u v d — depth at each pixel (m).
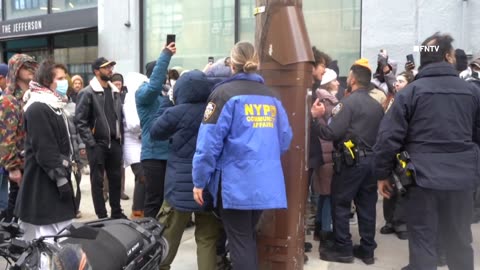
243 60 3.38
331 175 4.88
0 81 5.84
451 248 3.54
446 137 3.36
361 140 4.47
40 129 3.62
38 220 3.71
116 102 5.92
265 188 3.25
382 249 5.09
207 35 10.19
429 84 3.42
